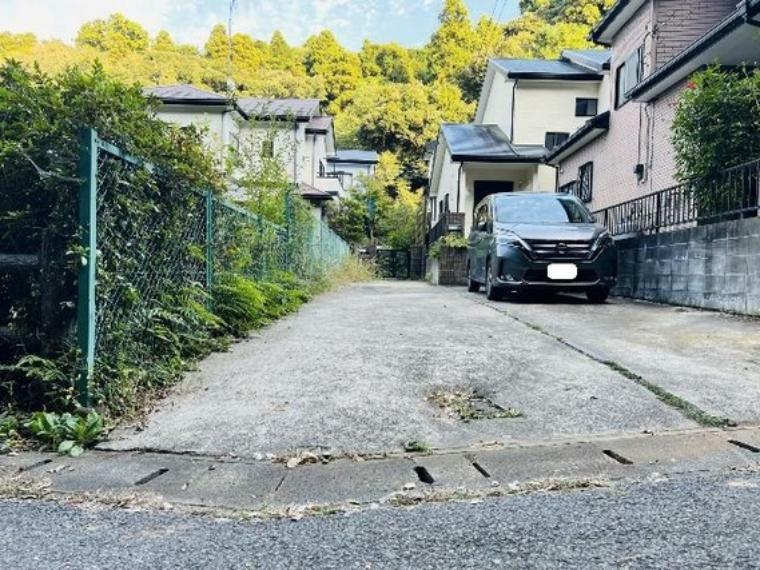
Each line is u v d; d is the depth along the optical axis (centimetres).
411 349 370
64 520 156
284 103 1997
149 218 295
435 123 3039
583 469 190
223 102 1498
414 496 171
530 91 1512
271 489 178
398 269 2041
